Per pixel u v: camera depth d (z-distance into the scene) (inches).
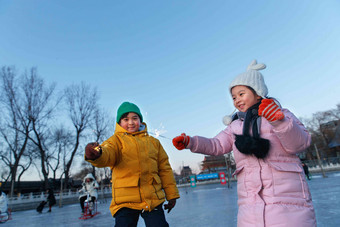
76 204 874.8
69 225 267.9
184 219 219.0
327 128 1838.1
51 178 1555.1
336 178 630.5
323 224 145.4
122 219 85.3
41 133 1094.4
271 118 62.8
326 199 253.1
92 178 362.6
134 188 88.4
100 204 680.4
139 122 106.3
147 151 96.9
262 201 67.2
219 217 209.8
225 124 90.8
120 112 103.7
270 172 69.2
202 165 2301.9
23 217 468.1
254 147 69.1
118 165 91.4
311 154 1868.8
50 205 586.9
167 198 102.8
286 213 64.0
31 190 1630.2
